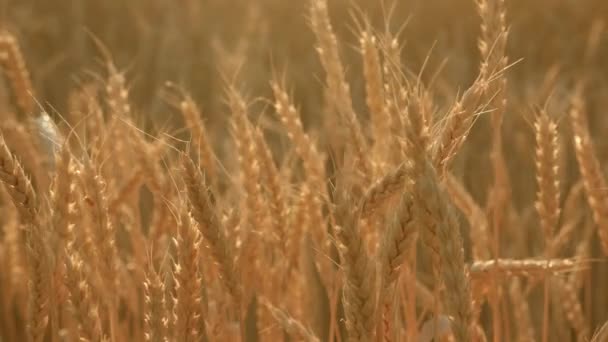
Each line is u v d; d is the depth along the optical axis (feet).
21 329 5.58
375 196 4.15
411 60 9.70
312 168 4.61
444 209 3.87
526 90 7.65
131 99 7.66
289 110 4.63
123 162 4.91
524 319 4.99
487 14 4.31
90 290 4.28
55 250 4.21
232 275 4.27
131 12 12.10
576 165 6.70
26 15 11.27
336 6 10.91
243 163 4.59
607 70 9.95
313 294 5.21
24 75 4.88
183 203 4.20
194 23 11.23
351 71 7.54
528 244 6.06
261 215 4.59
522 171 6.93
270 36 11.20
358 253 3.96
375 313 4.00
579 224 6.10
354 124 4.48
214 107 7.64
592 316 5.93
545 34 11.26
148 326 4.20
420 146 3.89
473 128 7.60
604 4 11.39
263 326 4.68
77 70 9.78
